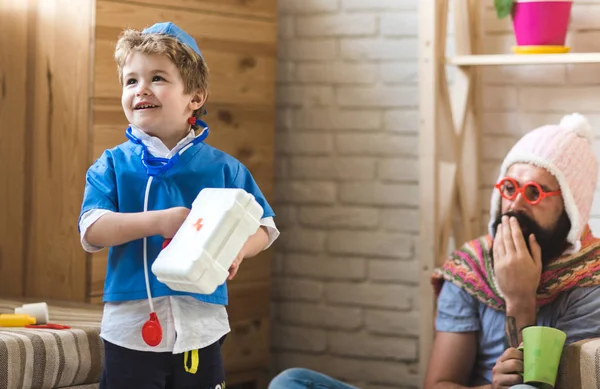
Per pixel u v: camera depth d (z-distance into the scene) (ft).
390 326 8.60
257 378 8.70
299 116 8.95
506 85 8.11
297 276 9.01
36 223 7.61
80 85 7.30
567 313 6.08
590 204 6.28
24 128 7.63
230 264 4.42
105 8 7.22
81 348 5.76
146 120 4.87
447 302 6.45
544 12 7.22
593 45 7.75
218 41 8.00
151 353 4.78
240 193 4.47
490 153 8.21
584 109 7.83
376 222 8.64
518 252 6.07
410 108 8.46
